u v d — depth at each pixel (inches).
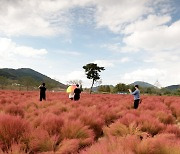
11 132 237.8
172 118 451.2
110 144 205.0
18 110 442.6
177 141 227.3
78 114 410.9
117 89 4055.1
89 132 282.4
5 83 3826.3
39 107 619.8
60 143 241.3
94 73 4242.1
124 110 533.6
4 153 201.6
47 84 4018.2
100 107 562.9
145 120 346.3
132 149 203.3
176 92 3287.4
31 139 238.4
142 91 3629.4
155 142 207.6
